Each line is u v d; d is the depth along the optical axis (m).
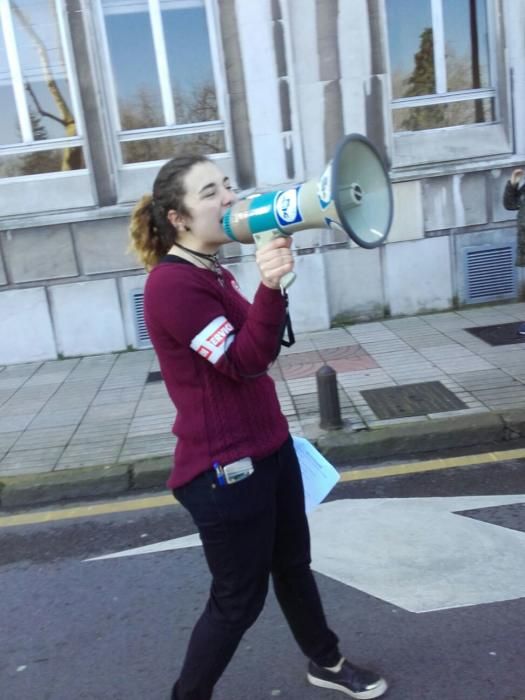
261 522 2.12
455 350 6.89
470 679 2.57
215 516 2.06
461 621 2.91
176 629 3.09
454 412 5.23
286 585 2.39
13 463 5.25
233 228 1.90
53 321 8.34
